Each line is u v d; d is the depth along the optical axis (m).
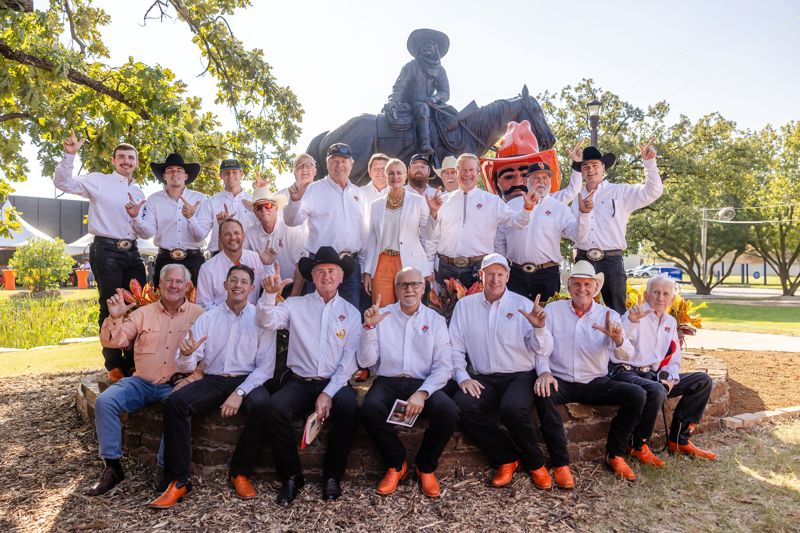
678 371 4.34
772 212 28.16
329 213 5.01
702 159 23.17
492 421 4.07
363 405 3.78
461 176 5.11
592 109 12.52
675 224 25.94
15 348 10.62
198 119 8.85
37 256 24.38
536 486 3.76
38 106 7.05
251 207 4.98
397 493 3.67
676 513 3.41
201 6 10.21
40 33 7.65
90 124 8.42
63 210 39.59
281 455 3.66
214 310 4.05
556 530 3.22
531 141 6.42
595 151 4.92
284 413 3.65
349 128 6.71
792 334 11.18
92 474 4.07
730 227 29.09
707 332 11.62
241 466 3.66
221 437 3.90
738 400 5.64
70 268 25.89
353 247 5.08
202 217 5.43
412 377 4.02
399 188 4.92
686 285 40.00
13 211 11.35
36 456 4.44
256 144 10.57
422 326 4.03
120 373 4.81
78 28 9.92
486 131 7.18
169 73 8.03
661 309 4.38
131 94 8.00
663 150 21.50
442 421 3.67
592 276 4.09
